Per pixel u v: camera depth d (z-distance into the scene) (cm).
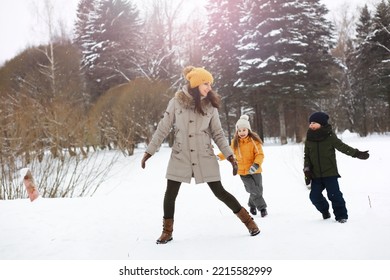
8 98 1872
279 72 2427
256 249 318
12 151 873
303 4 2589
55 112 1548
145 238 385
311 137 441
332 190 423
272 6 2491
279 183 892
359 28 3459
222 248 330
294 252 302
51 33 2397
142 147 2386
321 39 2725
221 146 385
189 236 396
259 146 527
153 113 2164
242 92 2683
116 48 2767
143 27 2900
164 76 2738
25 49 2409
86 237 387
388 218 406
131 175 1362
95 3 3147
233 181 979
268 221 460
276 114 3186
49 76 2192
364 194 629
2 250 347
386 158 1089
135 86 2181
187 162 373
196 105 370
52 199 599
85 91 2625
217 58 2803
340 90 3781
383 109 3703
